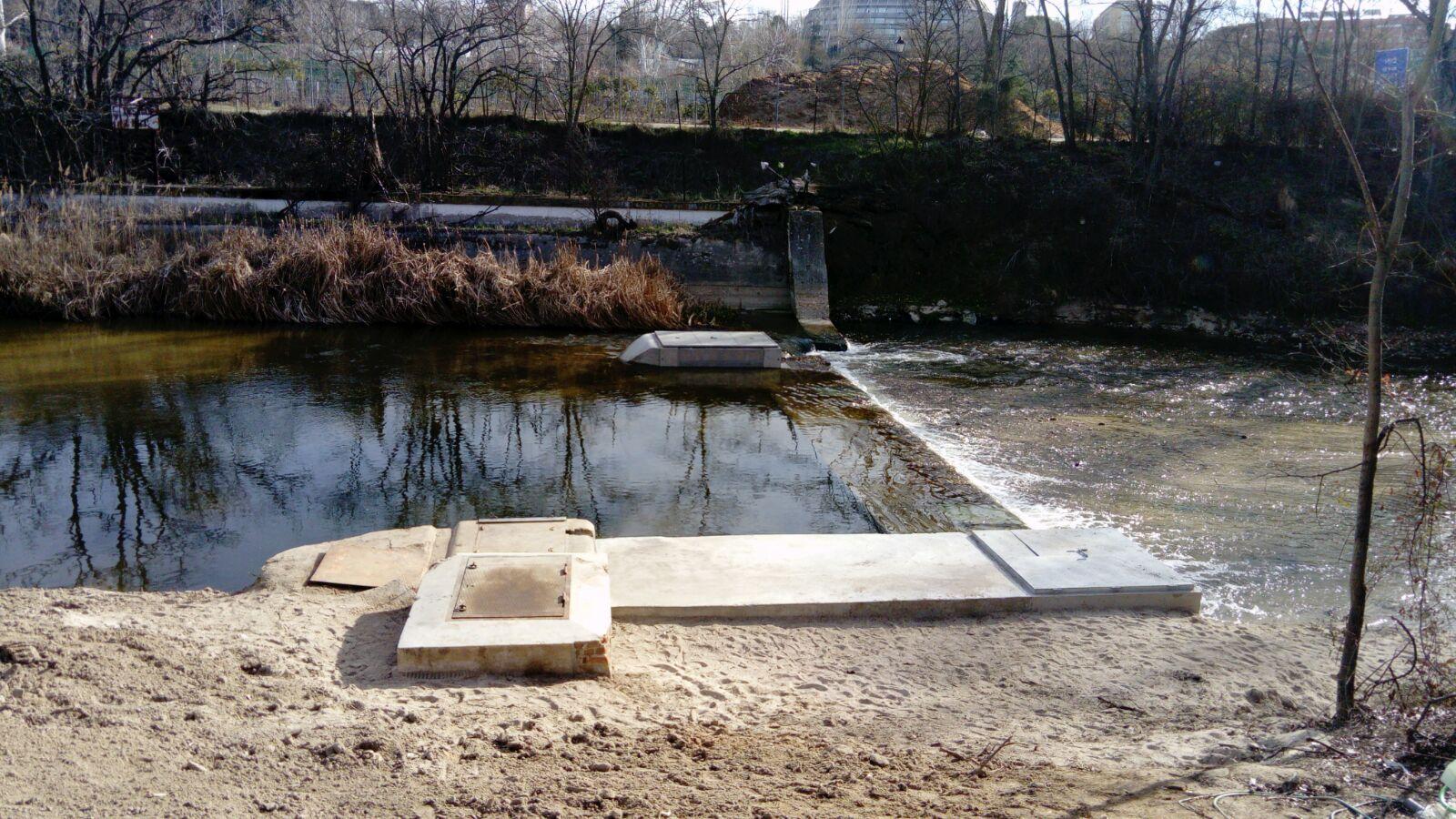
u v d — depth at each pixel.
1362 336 18.81
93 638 4.91
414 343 16.84
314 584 6.57
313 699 4.62
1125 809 3.72
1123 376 15.98
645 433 12.16
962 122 26.97
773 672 5.58
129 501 9.42
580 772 4.03
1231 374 16.16
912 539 7.52
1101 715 5.07
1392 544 8.09
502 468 10.73
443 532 7.71
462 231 20.58
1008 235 22.28
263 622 5.62
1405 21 21.58
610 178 23.02
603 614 5.52
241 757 3.92
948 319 20.92
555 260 19.28
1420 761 4.30
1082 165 23.62
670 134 27.48
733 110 30.94
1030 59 35.19
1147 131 24.44
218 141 25.47
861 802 3.79
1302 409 13.95
